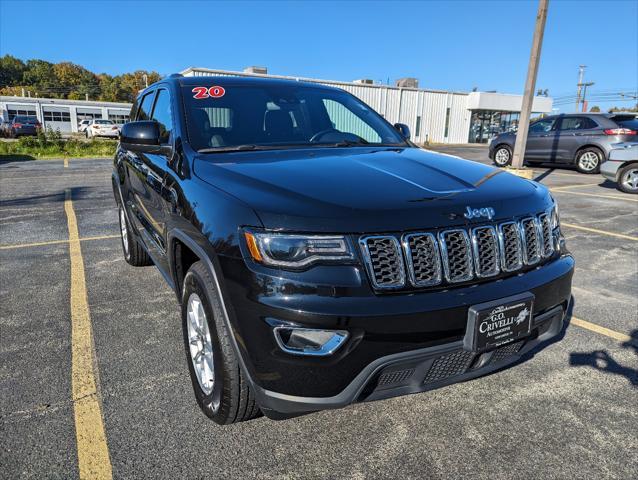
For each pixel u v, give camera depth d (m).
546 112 40.31
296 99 3.52
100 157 19.48
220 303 2.08
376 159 2.73
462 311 2.01
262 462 2.17
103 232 6.44
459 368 2.12
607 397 2.69
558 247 2.57
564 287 2.41
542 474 2.11
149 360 3.04
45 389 2.70
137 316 3.70
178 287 2.82
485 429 2.41
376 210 2.00
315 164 2.54
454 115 37.03
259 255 1.92
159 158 3.24
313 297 1.87
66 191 9.88
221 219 2.10
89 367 2.95
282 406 1.96
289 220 1.93
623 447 2.28
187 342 2.59
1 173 12.91
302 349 1.88
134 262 4.78
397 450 2.26
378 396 2.00
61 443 2.27
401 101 34.19
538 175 13.31
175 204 2.65
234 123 3.13
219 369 2.17
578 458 2.21
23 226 6.78
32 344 3.24
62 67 121.19
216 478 2.07
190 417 2.47
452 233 2.08
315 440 2.32
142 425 2.40
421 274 2.02
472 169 2.67
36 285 4.36
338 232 1.92
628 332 3.50
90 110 54.72
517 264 2.28
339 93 3.87
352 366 1.89
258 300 1.91
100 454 2.20
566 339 3.39
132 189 4.08
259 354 1.93
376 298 1.92
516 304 2.12
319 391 1.91
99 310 3.81
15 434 2.32
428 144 31.28
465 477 2.09
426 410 2.57
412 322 1.92
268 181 2.23
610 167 10.27
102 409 2.53
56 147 22.27
